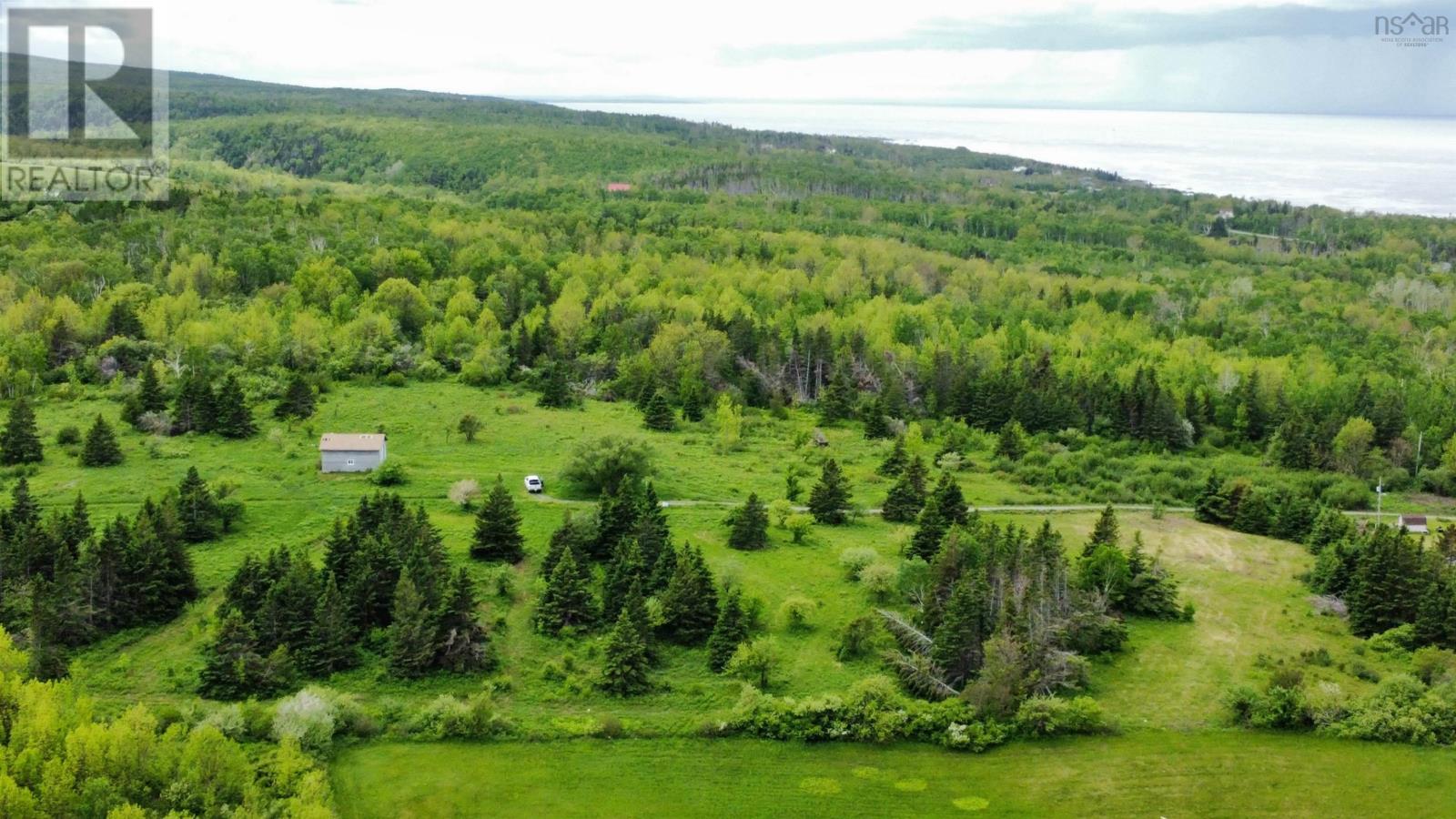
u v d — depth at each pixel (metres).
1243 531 159.88
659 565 124.50
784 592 130.88
